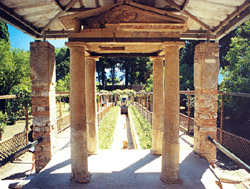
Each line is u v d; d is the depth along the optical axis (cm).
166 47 292
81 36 286
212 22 369
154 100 427
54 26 394
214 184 285
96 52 429
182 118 1008
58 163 362
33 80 369
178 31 287
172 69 288
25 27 372
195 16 364
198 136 391
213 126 379
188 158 379
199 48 384
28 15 333
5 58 1595
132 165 359
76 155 292
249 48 832
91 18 289
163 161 296
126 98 2978
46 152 379
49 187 278
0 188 339
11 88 1567
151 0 308
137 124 1027
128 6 278
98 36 286
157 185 283
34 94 371
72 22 297
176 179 288
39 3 300
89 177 302
